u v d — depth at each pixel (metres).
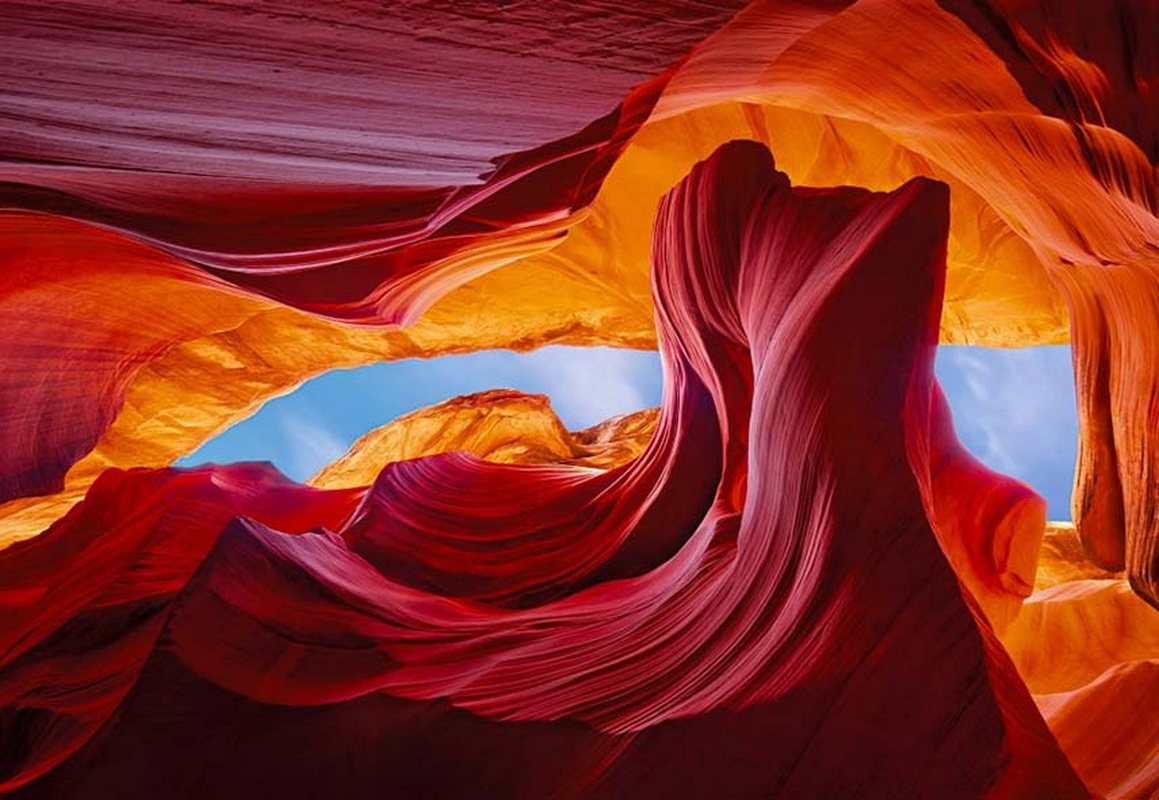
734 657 4.12
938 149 7.20
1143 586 7.29
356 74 2.78
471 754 3.88
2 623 6.75
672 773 3.61
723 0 2.81
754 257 6.39
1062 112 4.82
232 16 2.21
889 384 4.35
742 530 5.05
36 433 7.64
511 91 3.22
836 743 3.54
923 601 3.68
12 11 1.95
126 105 2.73
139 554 6.67
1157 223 4.88
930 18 4.84
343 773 3.88
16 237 5.95
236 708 4.06
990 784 3.30
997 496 7.49
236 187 4.71
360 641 5.00
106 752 3.84
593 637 4.98
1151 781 5.56
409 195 5.46
